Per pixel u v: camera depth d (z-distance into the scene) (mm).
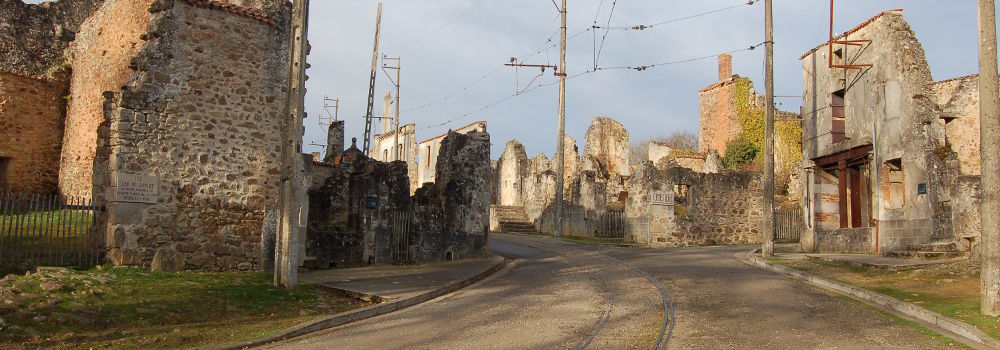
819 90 25969
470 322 11953
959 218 20234
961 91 29281
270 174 17562
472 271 19438
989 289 11414
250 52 17453
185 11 16438
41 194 21750
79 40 22125
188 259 16000
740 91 47906
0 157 20922
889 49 21781
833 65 23703
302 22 15562
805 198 26516
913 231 20547
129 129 15367
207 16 16797
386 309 13469
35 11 22922
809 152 26438
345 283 16438
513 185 47656
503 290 16203
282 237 15094
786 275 17828
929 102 20938
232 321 11906
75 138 21234
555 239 32438
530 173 44375
